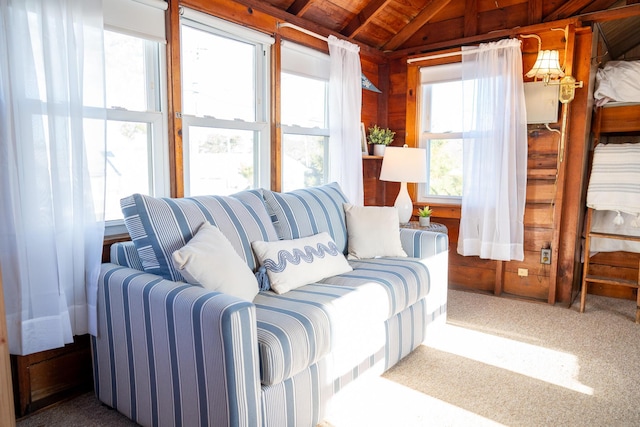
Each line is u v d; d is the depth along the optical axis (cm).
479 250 362
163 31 237
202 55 265
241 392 140
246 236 214
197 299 147
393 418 189
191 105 261
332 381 184
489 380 222
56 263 183
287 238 244
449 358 247
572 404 200
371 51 395
